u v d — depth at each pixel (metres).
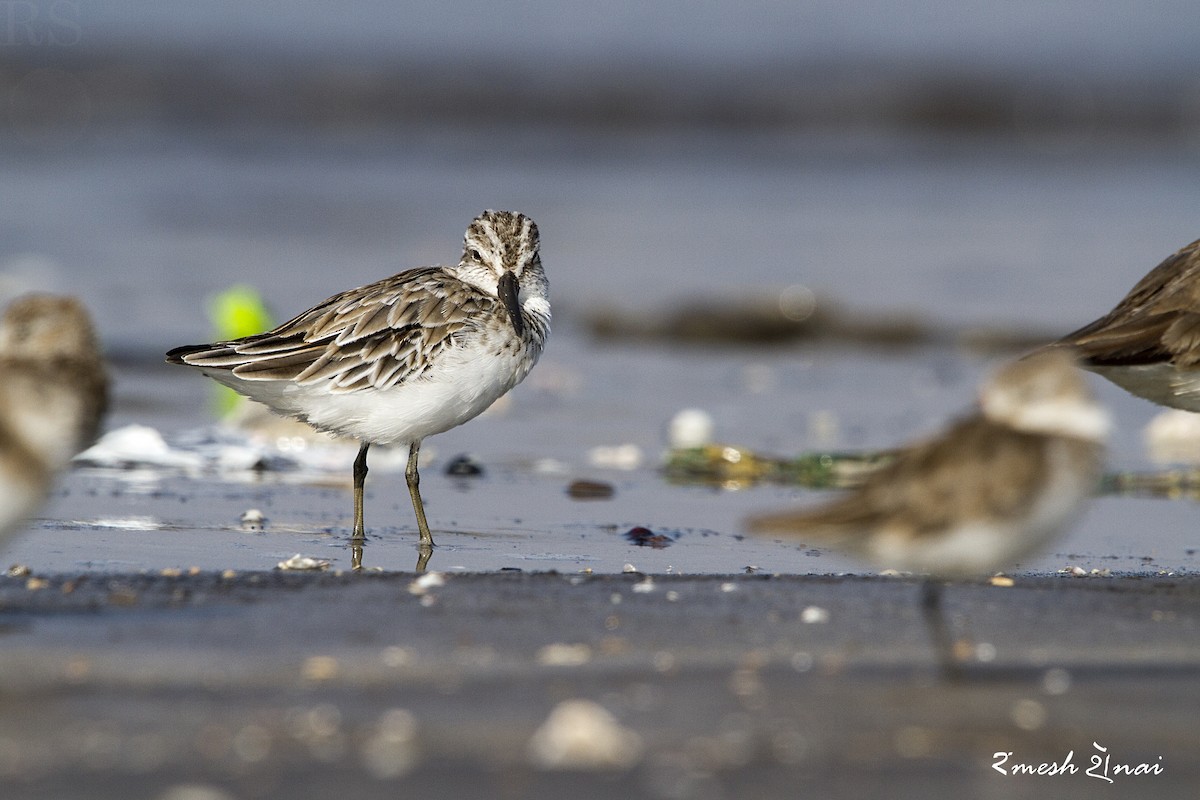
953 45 53.50
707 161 39.91
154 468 14.55
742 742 6.74
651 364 21.72
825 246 29.33
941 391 19.89
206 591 9.27
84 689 7.29
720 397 19.39
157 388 18.52
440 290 12.57
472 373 12.43
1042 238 29.92
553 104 45.66
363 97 44.66
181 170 35.28
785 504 13.83
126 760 6.40
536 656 8.05
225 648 8.02
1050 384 7.61
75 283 23.86
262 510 12.98
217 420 16.81
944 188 36.34
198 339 21.02
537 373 20.86
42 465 8.20
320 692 7.34
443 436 16.78
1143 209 33.09
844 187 36.47
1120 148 43.31
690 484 14.72
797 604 9.29
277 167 36.41
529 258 13.34
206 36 48.16
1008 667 8.01
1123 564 11.57
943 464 7.46
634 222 31.58
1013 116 46.97
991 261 27.81
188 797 6.00
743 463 15.20
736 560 11.45
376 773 6.30
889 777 6.37
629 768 6.41
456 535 12.30
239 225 29.39
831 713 7.16
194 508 12.90
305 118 42.97
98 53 44.88
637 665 7.92
